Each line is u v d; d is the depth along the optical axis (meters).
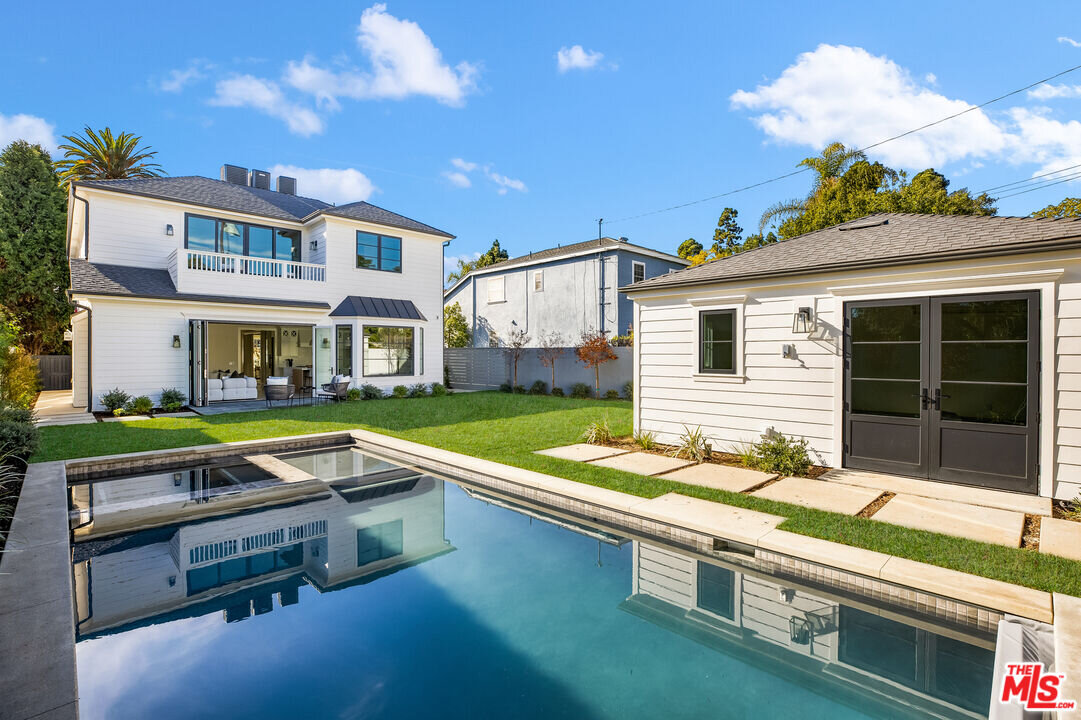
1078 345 6.14
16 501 6.27
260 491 7.93
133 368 15.20
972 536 5.07
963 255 6.69
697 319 9.63
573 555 5.64
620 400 19.16
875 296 7.64
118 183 16.83
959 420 6.98
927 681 3.40
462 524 6.62
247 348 23.02
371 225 20.27
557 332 26.42
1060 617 3.52
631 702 3.23
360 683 3.43
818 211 21.75
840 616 4.30
